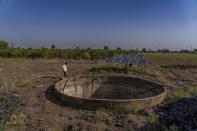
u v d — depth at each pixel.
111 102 15.53
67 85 22.77
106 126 12.85
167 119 13.05
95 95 25.56
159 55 60.81
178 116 12.88
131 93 24.03
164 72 31.98
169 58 52.97
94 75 25.52
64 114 14.68
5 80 23.31
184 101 15.71
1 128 11.29
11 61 41.03
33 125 12.41
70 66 35.59
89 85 25.03
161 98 17.28
